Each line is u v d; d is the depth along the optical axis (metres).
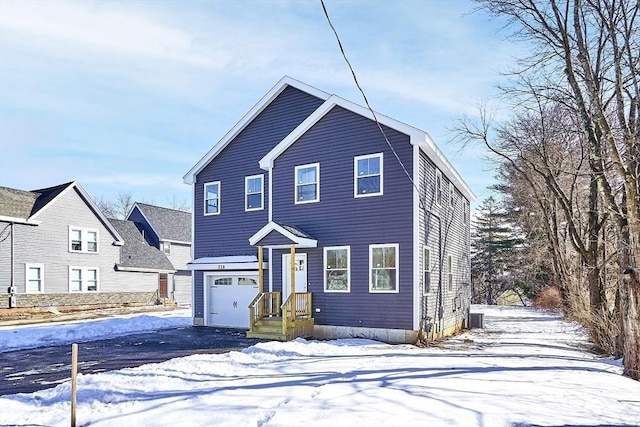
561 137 19.25
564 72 11.97
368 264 14.25
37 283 23.73
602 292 14.88
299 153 15.98
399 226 13.84
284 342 12.81
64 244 25.33
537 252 28.53
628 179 9.61
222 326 18.56
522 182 24.28
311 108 17.08
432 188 15.77
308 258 15.35
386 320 13.80
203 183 19.22
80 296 25.84
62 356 11.70
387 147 14.27
